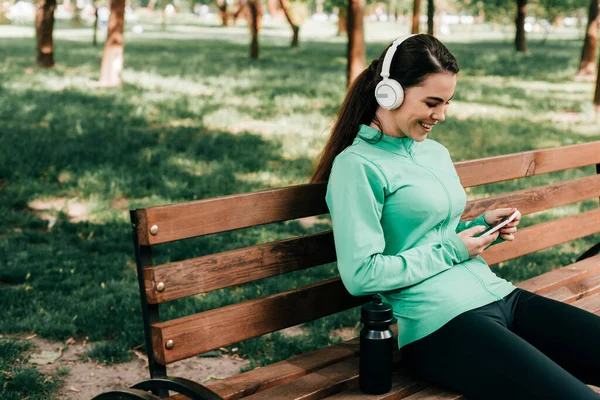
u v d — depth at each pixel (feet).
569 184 12.64
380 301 7.43
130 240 19.43
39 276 16.26
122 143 31.24
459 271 7.79
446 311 7.45
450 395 7.48
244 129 37.11
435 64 7.30
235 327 7.68
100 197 23.38
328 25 219.20
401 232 7.73
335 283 8.71
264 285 15.88
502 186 26.43
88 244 18.70
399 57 7.44
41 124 36.35
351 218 7.35
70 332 13.41
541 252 19.06
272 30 182.80
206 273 7.55
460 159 31.60
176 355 7.18
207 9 285.43
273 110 43.50
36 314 14.05
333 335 13.70
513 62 82.99
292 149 32.37
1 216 21.08
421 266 7.46
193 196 24.04
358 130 8.11
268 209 8.09
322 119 40.68
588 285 11.14
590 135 38.17
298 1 113.29
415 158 7.98
